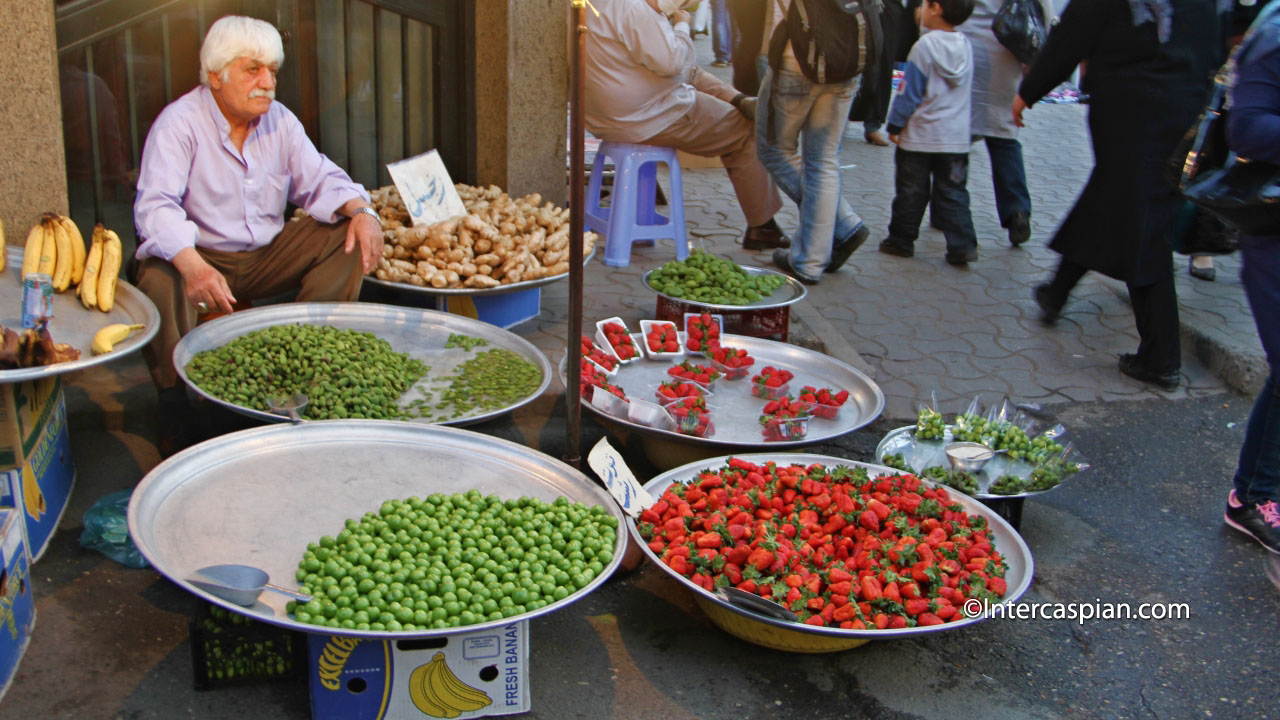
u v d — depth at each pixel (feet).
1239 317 18.65
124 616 9.93
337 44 16.96
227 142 12.88
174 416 12.33
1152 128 15.26
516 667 8.91
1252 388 16.56
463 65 18.47
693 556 9.85
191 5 15.01
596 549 9.70
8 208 13.05
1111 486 13.82
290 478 10.44
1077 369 16.99
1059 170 29.78
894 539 10.41
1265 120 10.69
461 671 8.78
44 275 10.34
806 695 9.66
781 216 24.23
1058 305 17.95
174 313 12.29
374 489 10.44
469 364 13.32
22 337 9.70
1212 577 12.03
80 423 12.80
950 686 9.95
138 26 14.56
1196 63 14.98
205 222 13.16
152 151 12.50
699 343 14.83
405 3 17.49
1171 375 16.39
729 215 23.86
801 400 13.21
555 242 15.98
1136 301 16.34
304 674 9.24
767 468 11.46
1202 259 20.75
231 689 9.14
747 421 13.08
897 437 13.35
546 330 16.51
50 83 12.79
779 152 19.26
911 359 16.83
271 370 11.90
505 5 17.98
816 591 9.59
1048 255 22.47
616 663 9.91
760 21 25.27
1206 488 13.93
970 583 9.91
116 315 11.71
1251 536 12.81
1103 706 9.85
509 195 19.16
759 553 9.78
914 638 10.61
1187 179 11.94
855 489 11.23
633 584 11.18
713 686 9.69
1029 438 13.60
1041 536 12.59
